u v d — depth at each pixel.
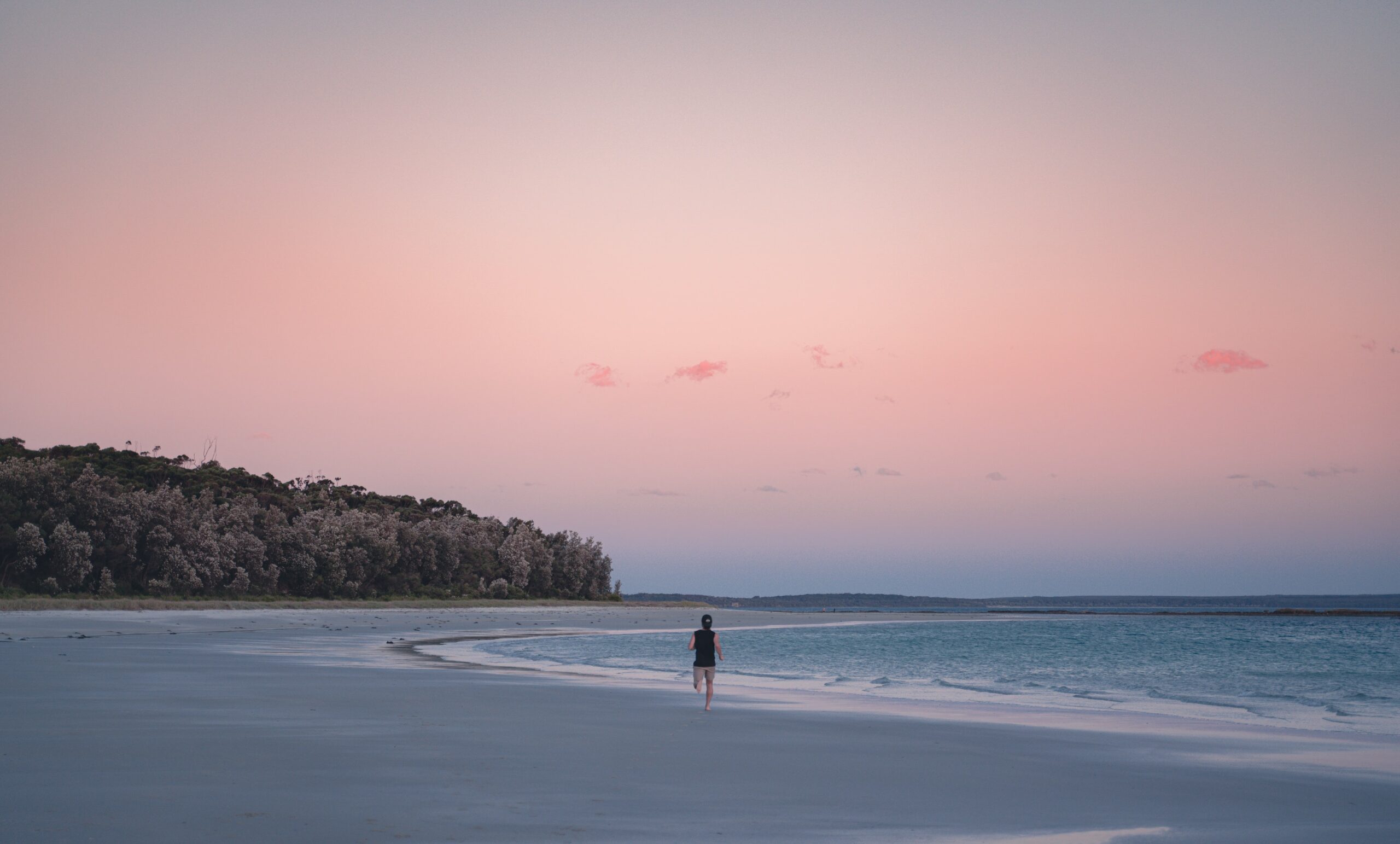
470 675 28.86
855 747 15.74
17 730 15.17
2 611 63.78
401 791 11.02
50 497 89.56
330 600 112.75
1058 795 12.00
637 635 66.75
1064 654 56.22
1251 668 45.06
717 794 11.54
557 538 177.12
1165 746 16.72
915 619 142.88
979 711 22.72
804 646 60.12
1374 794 12.52
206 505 110.06
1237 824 10.59
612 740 15.75
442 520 160.88
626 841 9.16
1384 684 35.31
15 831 8.76
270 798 10.44
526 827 9.56
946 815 10.77
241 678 25.59
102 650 35.97
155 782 11.13
